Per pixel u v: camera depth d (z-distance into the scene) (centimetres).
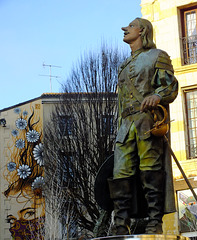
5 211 3203
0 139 3328
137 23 612
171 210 574
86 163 2519
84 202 2475
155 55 593
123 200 582
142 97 586
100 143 2512
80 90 2628
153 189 571
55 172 2550
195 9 2472
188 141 2341
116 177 584
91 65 2644
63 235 2389
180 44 2467
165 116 566
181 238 531
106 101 2564
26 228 3175
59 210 2489
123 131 589
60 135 2588
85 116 2573
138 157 589
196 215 2183
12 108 3378
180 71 2403
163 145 586
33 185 3256
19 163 3297
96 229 2148
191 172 2256
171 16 2488
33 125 3372
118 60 2669
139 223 1048
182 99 2380
